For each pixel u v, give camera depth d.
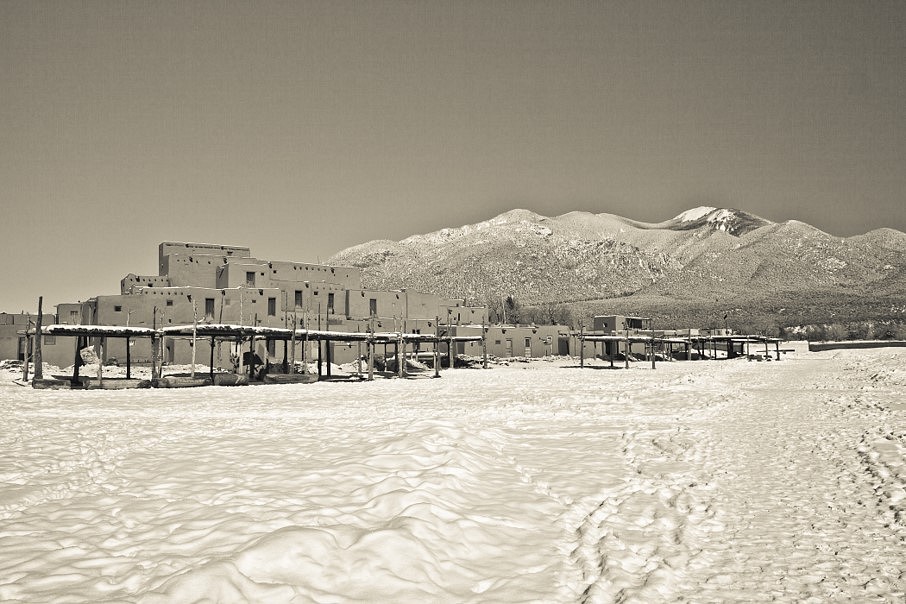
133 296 60.16
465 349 83.38
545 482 11.20
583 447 15.13
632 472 12.06
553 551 7.56
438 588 6.35
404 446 12.96
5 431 18.64
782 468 12.16
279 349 64.00
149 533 8.03
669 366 75.19
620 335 84.00
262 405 28.69
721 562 7.19
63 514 9.02
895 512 8.88
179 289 60.97
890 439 14.79
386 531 7.34
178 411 25.88
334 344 67.94
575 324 166.12
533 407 25.88
